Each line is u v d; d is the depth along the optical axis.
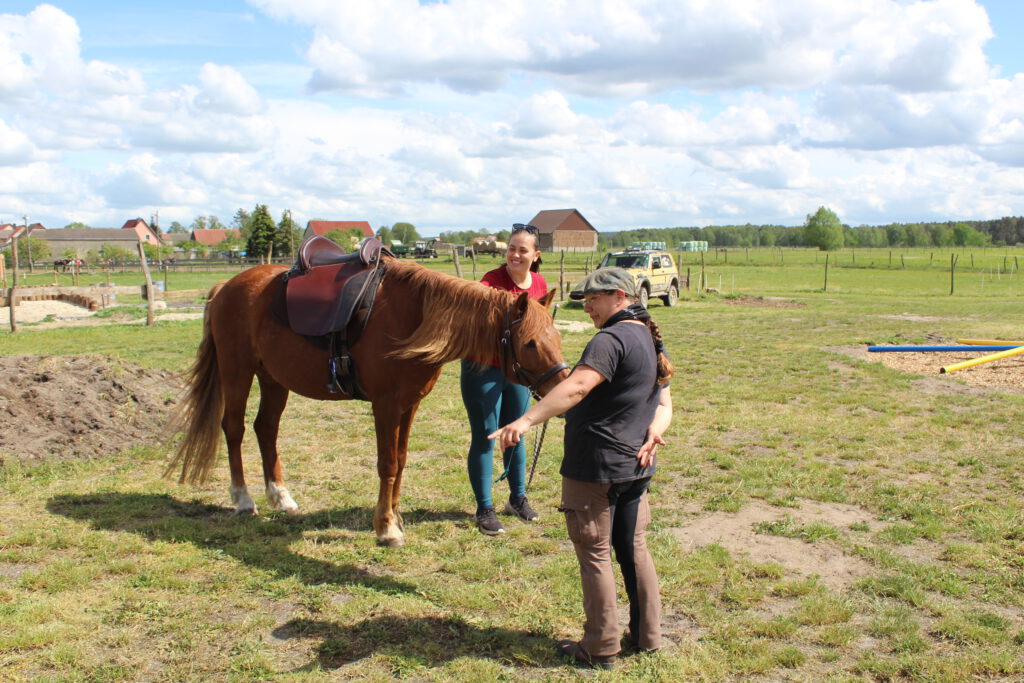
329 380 4.26
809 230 101.12
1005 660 2.93
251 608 3.41
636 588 2.99
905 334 14.45
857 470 5.65
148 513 4.63
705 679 2.86
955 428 6.96
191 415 4.81
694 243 94.44
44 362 7.02
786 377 9.77
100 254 67.75
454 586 3.64
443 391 8.91
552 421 7.39
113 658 2.95
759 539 4.33
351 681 2.82
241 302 4.62
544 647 3.08
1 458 5.33
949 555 4.03
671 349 12.43
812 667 2.95
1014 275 42.72
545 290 4.67
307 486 5.32
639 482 2.92
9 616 3.21
